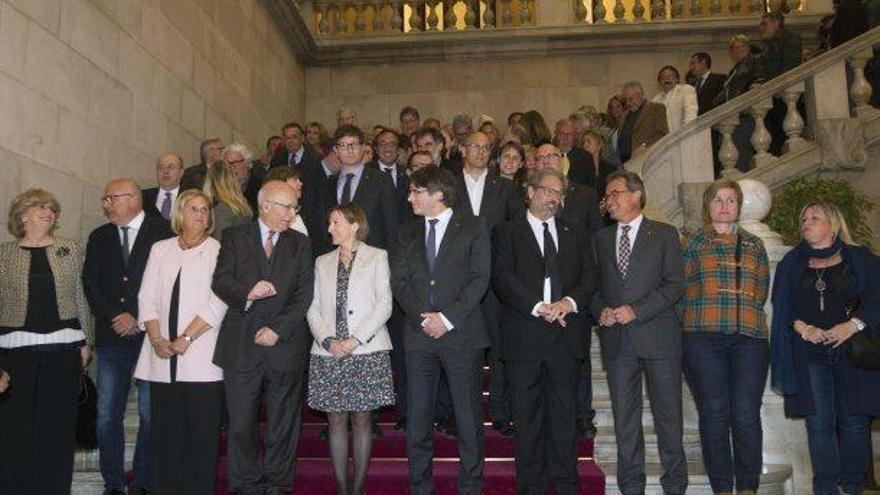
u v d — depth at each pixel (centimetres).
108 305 468
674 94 866
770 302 514
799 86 793
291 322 435
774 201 727
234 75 948
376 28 1262
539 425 447
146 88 702
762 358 446
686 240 509
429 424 443
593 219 541
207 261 452
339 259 460
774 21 859
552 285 448
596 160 728
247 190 686
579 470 474
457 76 1261
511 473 469
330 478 470
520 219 465
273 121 1111
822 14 1170
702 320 448
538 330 445
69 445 452
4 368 440
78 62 583
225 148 636
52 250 456
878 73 824
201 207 455
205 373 437
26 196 456
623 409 446
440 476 469
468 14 1250
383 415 565
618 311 438
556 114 1241
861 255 452
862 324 439
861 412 444
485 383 603
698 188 740
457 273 446
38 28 530
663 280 448
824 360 453
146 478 465
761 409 505
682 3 1220
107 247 486
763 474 466
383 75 1270
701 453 499
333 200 562
